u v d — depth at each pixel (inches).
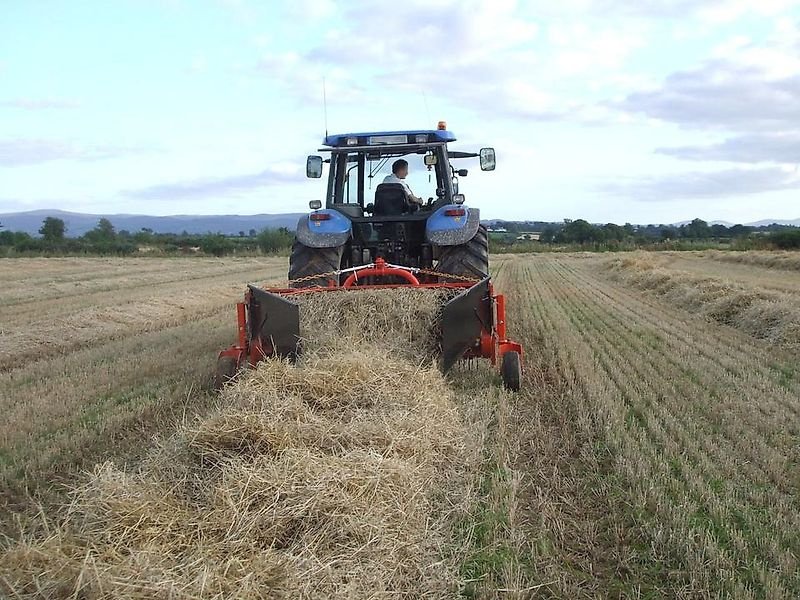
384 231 317.1
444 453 192.4
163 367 329.4
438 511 162.4
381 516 144.6
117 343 402.6
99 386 291.1
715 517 157.6
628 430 224.1
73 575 115.8
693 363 327.0
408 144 311.1
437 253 310.8
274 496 143.7
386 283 305.7
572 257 1615.4
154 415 246.4
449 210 291.4
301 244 301.1
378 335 253.9
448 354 252.2
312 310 254.7
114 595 110.7
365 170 322.3
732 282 614.2
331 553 131.7
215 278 928.3
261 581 120.3
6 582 114.2
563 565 142.3
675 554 144.5
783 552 142.0
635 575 138.2
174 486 154.4
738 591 127.6
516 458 196.2
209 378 298.8
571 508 166.7
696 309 538.9
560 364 321.7
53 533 140.5
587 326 458.0
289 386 209.3
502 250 2043.6
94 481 148.3
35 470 195.3
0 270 993.5
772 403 250.8
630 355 351.6
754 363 326.6
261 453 165.9
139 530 133.8
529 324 469.4
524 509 165.9
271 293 251.1
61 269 1040.2
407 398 211.8
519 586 131.1
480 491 174.9
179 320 523.5
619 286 794.8
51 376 317.4
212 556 127.2
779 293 490.0
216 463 163.6
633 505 165.9
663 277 719.7
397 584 129.7
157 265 1181.1
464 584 133.2
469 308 254.5
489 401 252.2
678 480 179.5
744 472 186.2
